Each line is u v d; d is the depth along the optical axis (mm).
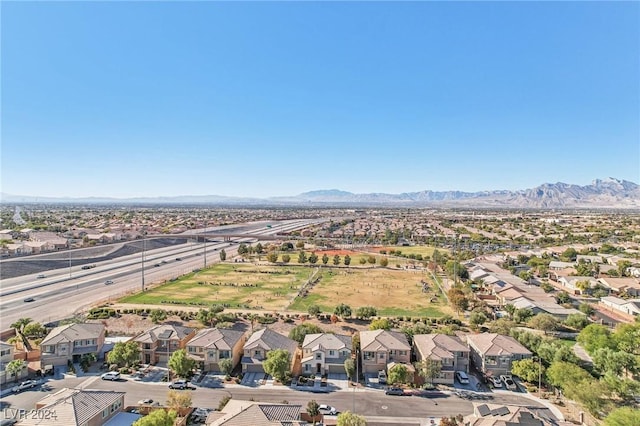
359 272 150625
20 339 75688
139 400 55375
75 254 168750
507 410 49125
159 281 131750
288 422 45281
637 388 54688
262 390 59156
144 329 83750
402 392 58531
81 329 70312
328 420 50438
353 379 63125
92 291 116188
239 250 190875
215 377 63094
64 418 44156
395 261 174500
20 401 54438
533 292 110688
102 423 47875
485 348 66000
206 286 125312
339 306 93250
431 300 110688
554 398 57625
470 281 128750
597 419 51875
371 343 67188
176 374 63188
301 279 137625
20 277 131750
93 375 63156
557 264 149875
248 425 43781
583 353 73500
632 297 111250
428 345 67062
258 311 97938
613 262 153500
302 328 76188
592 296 117438
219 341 66688
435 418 52219
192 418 51094
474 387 60906
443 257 168125
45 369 63250
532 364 61656
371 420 51406
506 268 151625
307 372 65000
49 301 103875
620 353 62312
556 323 85312
